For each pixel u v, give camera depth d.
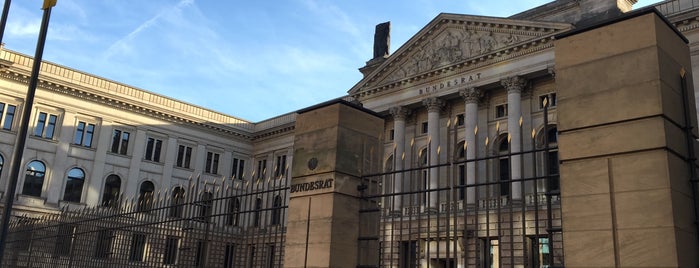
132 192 51.81
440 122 45.81
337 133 10.12
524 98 40.88
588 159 6.89
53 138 48.31
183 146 56.62
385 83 48.28
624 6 39.62
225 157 59.50
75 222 16.69
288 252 10.22
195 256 14.54
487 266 8.04
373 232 10.26
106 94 51.16
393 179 10.51
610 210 6.56
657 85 6.56
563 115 7.26
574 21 41.34
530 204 23.11
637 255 6.25
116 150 51.91
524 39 39.81
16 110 46.78
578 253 6.69
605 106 6.91
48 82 47.88
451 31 44.72
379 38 57.22
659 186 6.28
